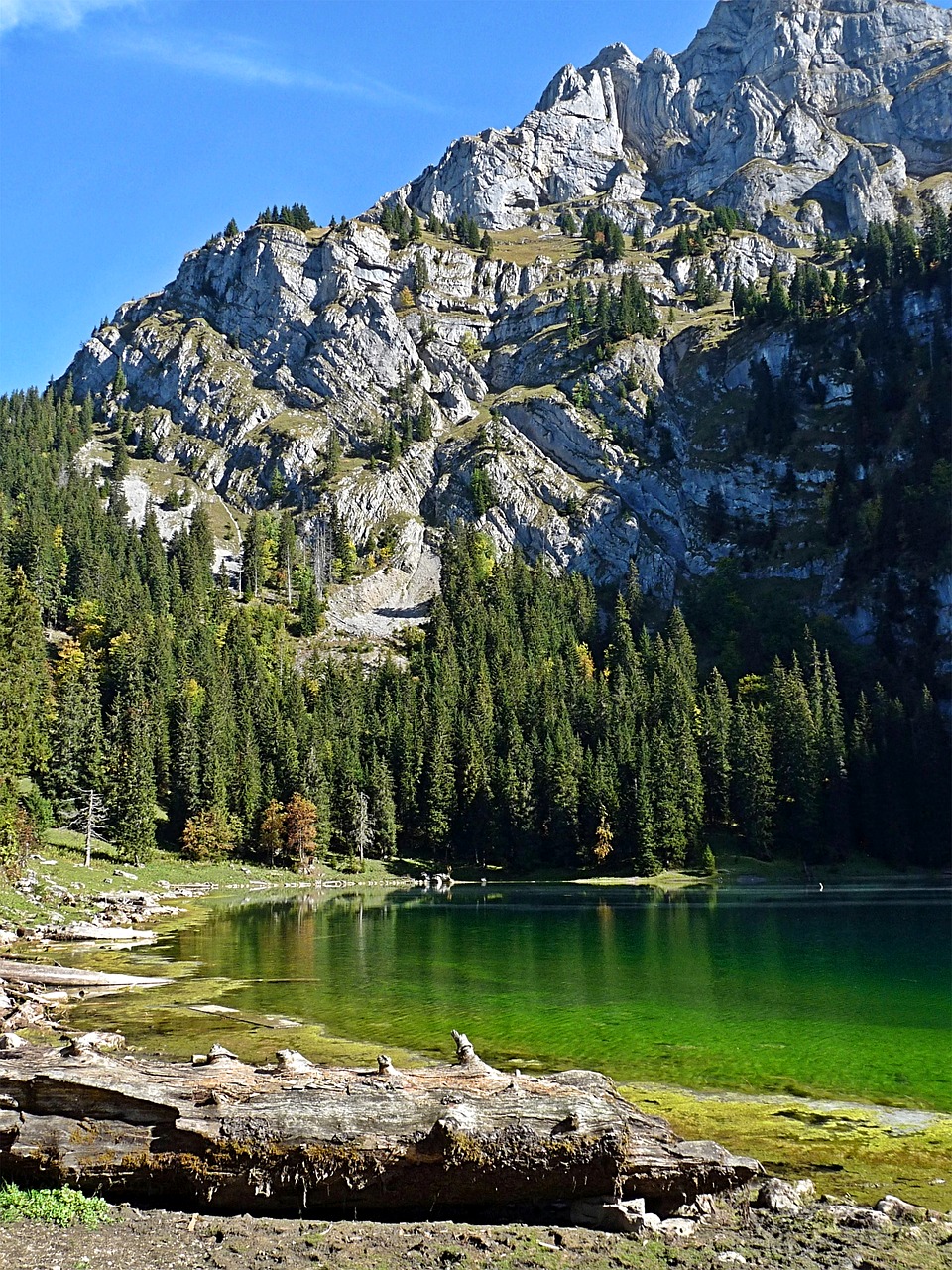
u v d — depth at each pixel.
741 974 48.50
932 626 185.25
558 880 136.00
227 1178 18.78
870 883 124.19
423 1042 32.66
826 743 141.00
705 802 144.62
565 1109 19.59
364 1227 18.05
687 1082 28.14
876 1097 26.64
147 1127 19.20
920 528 198.00
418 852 153.00
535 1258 16.47
